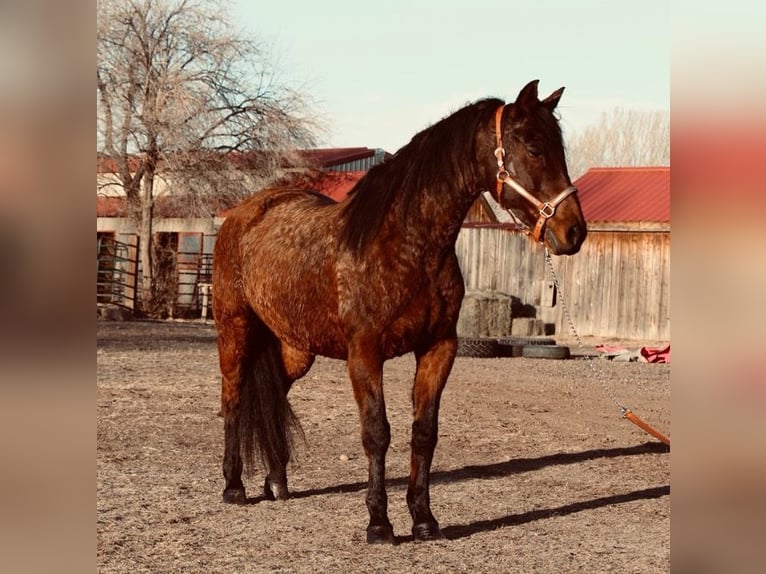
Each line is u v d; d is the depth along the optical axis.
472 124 4.94
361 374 4.99
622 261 22.64
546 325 23.47
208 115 28.27
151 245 27.58
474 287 24.28
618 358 18.12
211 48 28.44
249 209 6.30
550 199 4.67
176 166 27.70
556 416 10.54
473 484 6.94
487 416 10.36
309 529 5.43
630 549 5.07
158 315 27.12
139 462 7.32
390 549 4.98
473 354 17.50
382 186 5.04
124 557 4.73
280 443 6.21
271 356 6.25
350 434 8.93
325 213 5.60
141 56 28.11
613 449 8.61
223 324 6.27
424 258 4.91
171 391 11.10
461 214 4.97
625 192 24.84
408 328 4.95
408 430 9.30
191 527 5.43
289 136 29.55
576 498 6.49
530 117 4.78
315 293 5.33
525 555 4.91
